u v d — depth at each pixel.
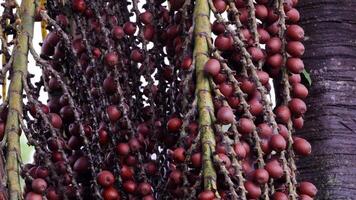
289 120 1.15
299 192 1.14
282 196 1.09
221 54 1.14
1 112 1.18
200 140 1.08
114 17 1.23
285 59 1.16
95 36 1.23
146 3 1.21
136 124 1.20
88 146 1.18
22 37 1.20
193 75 1.11
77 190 1.16
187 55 1.13
